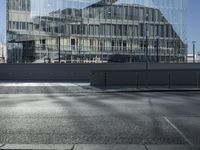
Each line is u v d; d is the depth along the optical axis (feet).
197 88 100.73
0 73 173.58
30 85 119.44
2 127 37.11
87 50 221.66
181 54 244.83
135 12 237.04
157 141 30.66
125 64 186.19
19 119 42.47
